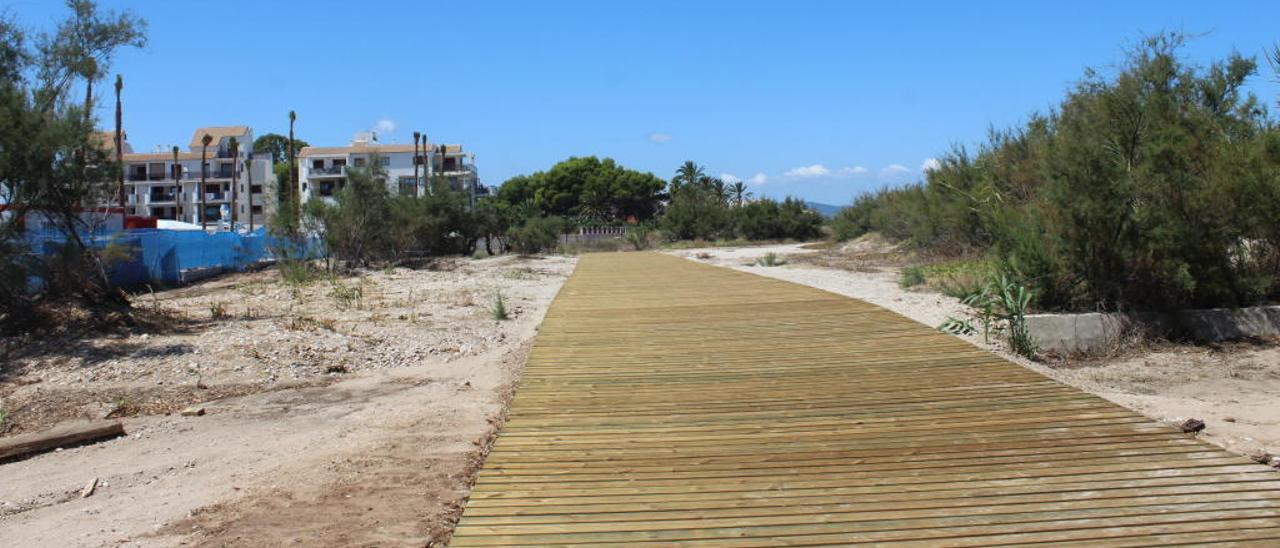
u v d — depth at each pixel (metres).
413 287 18.00
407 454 5.85
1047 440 5.17
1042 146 11.56
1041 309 10.35
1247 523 3.91
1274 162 10.05
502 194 94.38
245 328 11.13
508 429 5.64
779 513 4.14
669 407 6.15
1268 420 6.12
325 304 14.48
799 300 12.14
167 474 5.68
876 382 6.78
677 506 4.27
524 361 8.89
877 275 17.27
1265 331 9.85
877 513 4.11
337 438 6.36
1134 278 10.05
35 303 10.80
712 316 10.73
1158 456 4.83
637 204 91.62
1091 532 3.84
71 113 10.94
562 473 4.78
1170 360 8.95
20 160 10.51
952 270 15.30
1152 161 10.01
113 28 11.73
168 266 21.81
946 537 3.82
